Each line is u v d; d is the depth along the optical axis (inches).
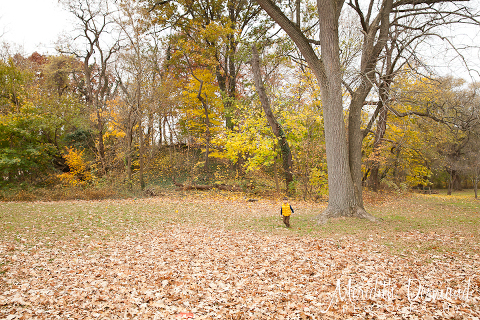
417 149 871.7
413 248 282.2
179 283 211.2
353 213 427.5
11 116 768.3
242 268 244.5
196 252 292.7
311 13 785.6
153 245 320.5
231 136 813.9
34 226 378.9
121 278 221.1
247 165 810.8
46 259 260.8
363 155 934.4
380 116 523.2
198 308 173.8
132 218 471.2
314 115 704.4
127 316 163.0
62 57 1082.1
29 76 908.0
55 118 881.5
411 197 863.7
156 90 849.5
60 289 197.5
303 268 240.2
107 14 905.5
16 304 171.9
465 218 434.0
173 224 441.1
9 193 698.2
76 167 839.1
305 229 385.7
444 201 734.5
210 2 1028.5
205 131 1010.1
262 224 437.4
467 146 998.4
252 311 171.2
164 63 1000.2
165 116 1021.8
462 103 406.9
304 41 432.5
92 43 952.9
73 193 741.9
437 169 1160.2
